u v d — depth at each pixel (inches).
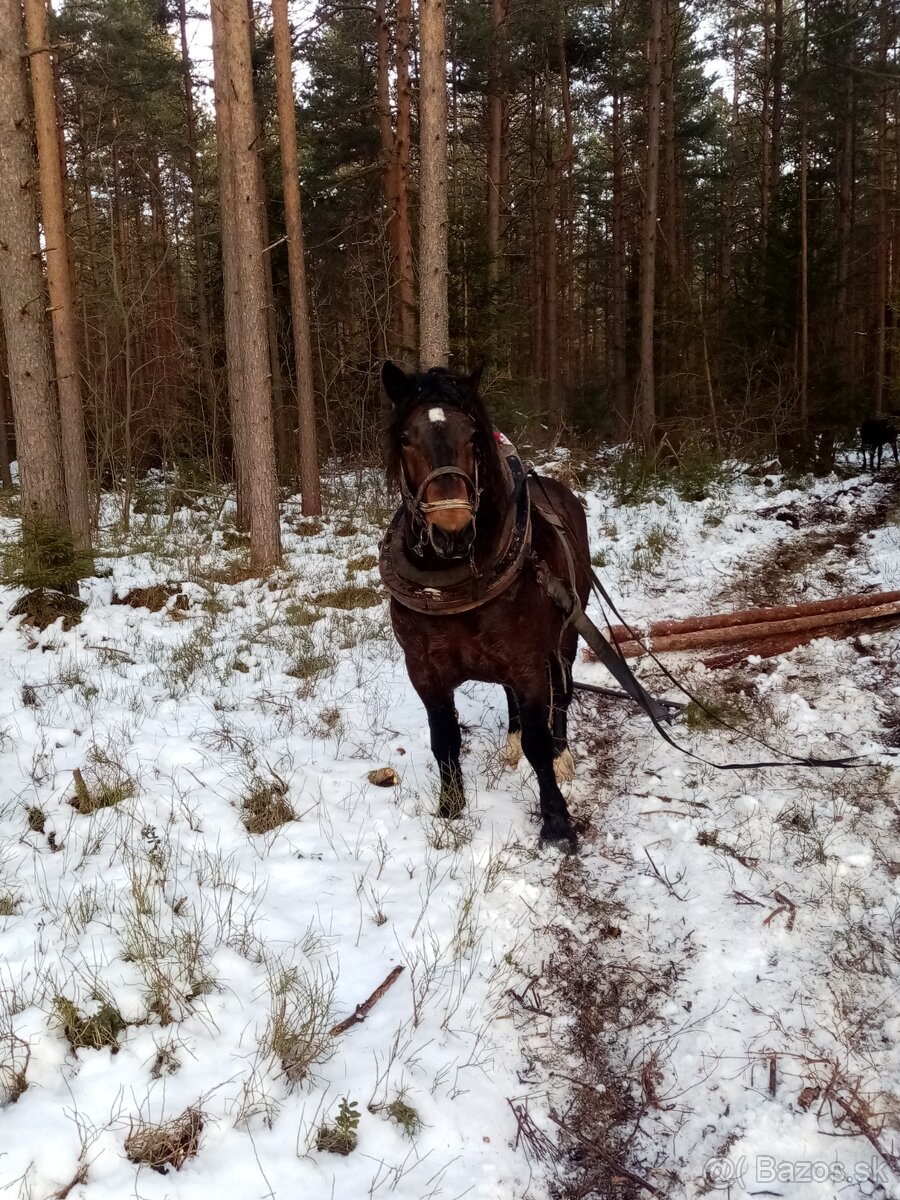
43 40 350.6
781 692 224.8
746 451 594.9
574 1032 117.5
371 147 782.5
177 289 879.7
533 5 709.9
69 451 382.6
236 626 303.6
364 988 120.5
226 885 141.6
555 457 592.1
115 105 737.0
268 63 649.0
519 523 142.9
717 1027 115.0
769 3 860.0
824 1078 106.0
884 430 570.3
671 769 185.8
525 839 159.9
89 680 245.0
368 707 225.9
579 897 144.1
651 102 645.9
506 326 535.5
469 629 137.6
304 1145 96.0
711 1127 102.0
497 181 696.4
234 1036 109.8
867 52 729.0
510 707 188.2
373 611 315.6
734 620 257.4
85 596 323.9
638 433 633.0
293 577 363.3
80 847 152.1
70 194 721.6
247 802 170.9
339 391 727.7
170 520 498.0
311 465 506.9
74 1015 109.3
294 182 485.1
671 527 433.7
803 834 155.2
